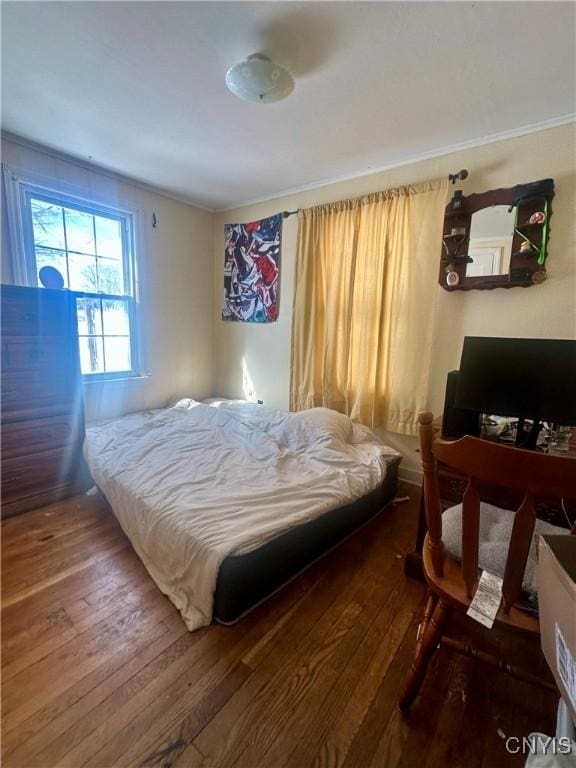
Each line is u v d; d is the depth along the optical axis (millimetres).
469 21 1316
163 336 3453
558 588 599
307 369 2953
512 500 1428
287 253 3180
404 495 2457
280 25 1369
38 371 2105
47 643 1232
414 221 2346
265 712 1040
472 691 1128
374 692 1110
